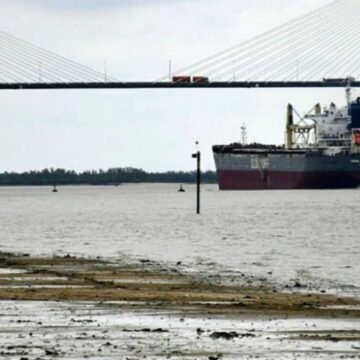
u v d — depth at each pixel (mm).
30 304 85750
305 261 155875
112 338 65875
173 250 181375
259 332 69562
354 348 62469
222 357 59250
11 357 58375
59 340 64812
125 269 139250
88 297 92875
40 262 150625
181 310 82312
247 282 120250
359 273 134500
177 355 59688
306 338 66625
